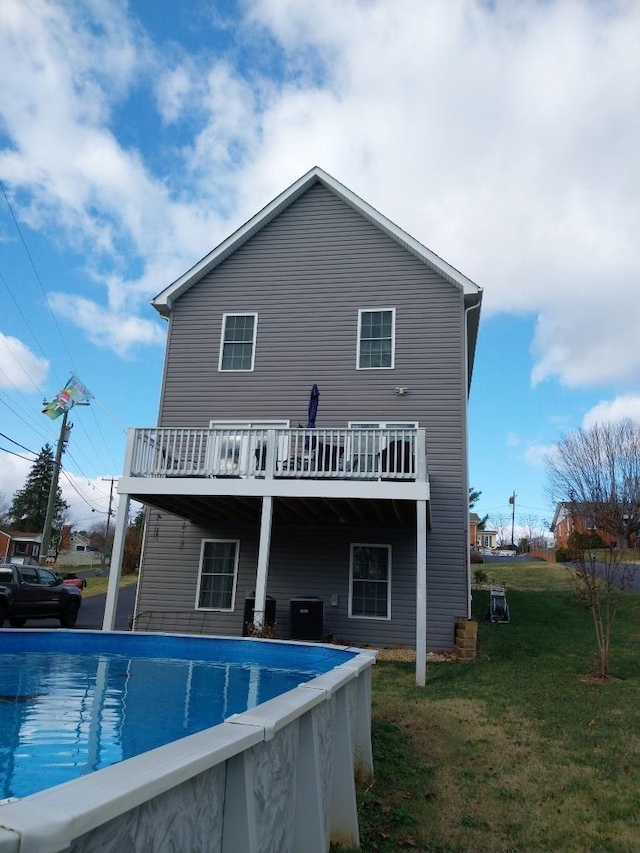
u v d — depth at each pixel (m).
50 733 3.36
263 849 2.26
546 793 4.73
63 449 24.92
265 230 15.01
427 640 12.20
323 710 3.35
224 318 14.67
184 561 13.81
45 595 14.42
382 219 14.16
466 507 12.66
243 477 10.73
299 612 12.08
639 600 17.64
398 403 13.38
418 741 5.96
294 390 13.90
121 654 7.11
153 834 1.57
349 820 3.64
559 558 32.56
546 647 11.88
